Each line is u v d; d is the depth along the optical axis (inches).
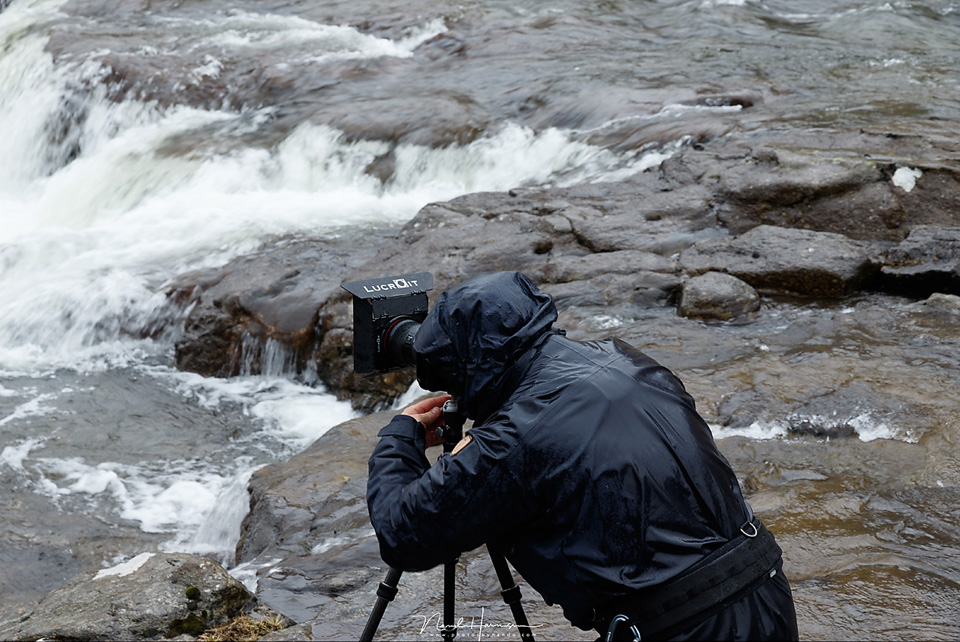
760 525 81.5
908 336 254.8
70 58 607.5
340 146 487.2
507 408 80.0
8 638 134.2
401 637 137.8
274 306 330.6
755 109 454.0
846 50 563.8
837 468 186.9
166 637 135.6
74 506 252.4
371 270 336.5
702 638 74.8
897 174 326.6
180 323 354.6
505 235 342.0
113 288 364.8
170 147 520.1
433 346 83.3
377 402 306.7
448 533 79.9
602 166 424.2
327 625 142.3
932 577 146.6
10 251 418.0
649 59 563.5
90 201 502.3
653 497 76.1
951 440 193.0
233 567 201.5
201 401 318.0
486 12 685.3
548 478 76.8
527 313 83.1
